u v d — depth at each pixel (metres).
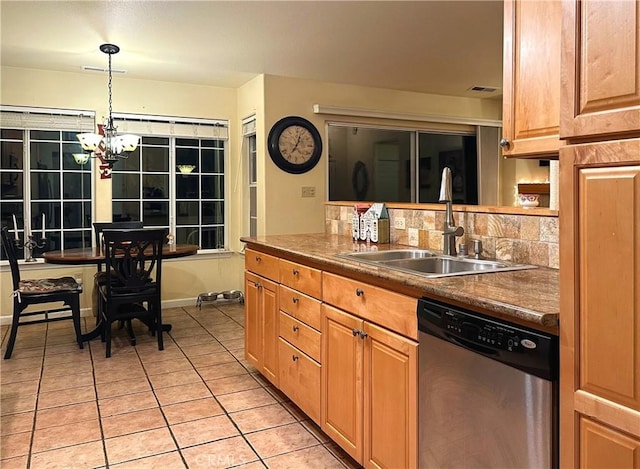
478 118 5.93
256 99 4.84
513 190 6.22
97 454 2.27
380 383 1.91
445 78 4.87
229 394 2.96
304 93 4.88
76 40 3.70
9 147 4.59
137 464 2.19
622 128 0.99
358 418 2.06
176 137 5.16
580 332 1.08
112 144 4.09
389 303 1.85
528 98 1.71
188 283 5.30
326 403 2.31
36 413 2.70
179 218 5.30
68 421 2.60
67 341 4.03
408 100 5.46
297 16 3.24
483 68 4.51
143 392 2.99
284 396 2.93
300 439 2.41
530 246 2.00
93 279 4.84
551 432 1.21
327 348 2.29
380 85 5.16
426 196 5.75
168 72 4.65
